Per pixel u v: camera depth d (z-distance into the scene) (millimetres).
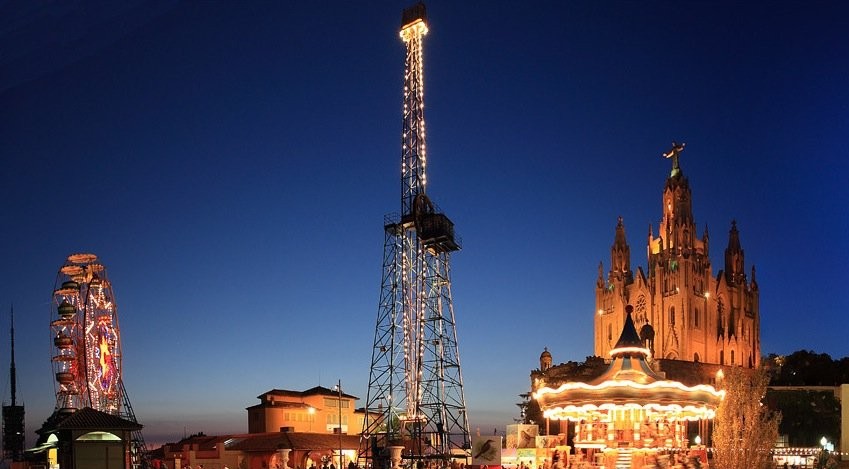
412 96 97562
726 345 180125
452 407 87438
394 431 88062
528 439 55125
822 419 111062
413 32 99062
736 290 187750
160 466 85125
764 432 54594
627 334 42031
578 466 41062
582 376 127062
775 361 157750
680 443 42250
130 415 92000
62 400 91438
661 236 185125
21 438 89625
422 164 94688
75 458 63844
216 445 96125
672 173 186750
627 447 40562
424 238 91062
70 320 93625
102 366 92688
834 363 149250
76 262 95312
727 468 53375
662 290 178250
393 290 92500
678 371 137125
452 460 78562
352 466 73938
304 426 114188
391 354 90500
